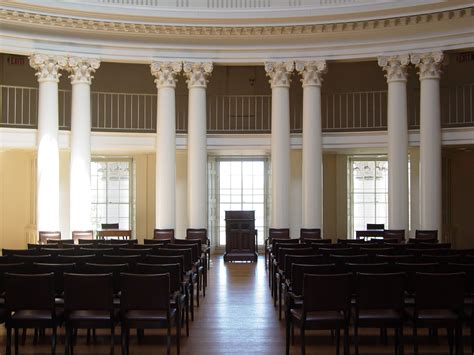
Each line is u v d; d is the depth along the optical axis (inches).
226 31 713.6
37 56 684.1
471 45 665.6
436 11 652.1
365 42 713.0
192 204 731.4
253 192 836.6
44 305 292.0
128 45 721.0
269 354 311.0
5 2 643.5
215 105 850.8
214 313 414.6
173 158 731.4
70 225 713.6
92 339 345.4
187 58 732.7
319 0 737.6
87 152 709.3
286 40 729.0
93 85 837.2
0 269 331.9
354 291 324.2
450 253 404.5
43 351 319.9
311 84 729.0
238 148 763.4
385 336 333.1
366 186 825.5
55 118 693.9
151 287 289.7
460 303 289.1
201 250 513.0
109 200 834.2
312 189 726.5
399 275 288.5
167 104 730.2
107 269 333.4
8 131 690.2
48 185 687.7
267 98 853.2
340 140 743.7
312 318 289.4
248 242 716.7
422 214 696.4
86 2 694.5
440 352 314.2
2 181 787.4
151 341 338.0
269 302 457.1
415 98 808.9
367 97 803.4
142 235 828.6
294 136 755.4
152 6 720.3
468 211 801.6
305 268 315.6
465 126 736.3
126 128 797.9
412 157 785.6
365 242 512.1
